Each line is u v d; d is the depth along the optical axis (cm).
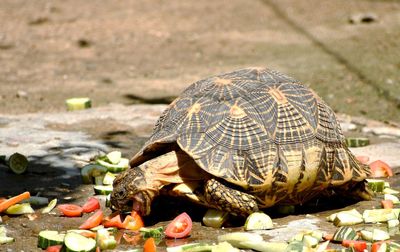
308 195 862
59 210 909
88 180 1023
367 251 745
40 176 1057
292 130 835
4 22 2784
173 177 812
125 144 1234
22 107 1688
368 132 1367
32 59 2336
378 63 2136
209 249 732
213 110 833
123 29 2748
